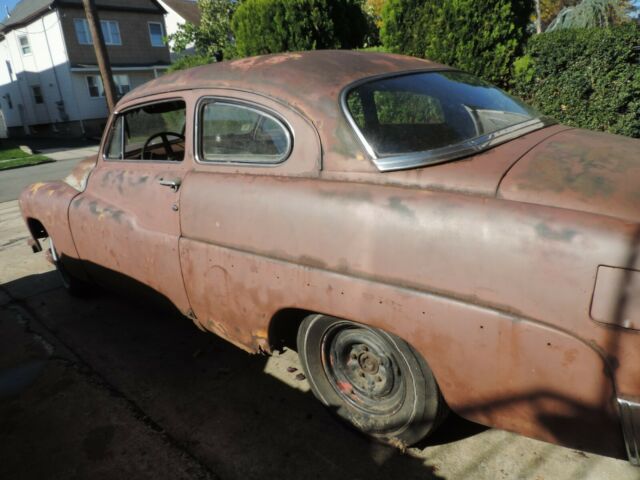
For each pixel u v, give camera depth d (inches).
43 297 184.5
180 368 130.3
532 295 65.1
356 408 98.0
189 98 111.2
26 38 1122.0
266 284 93.5
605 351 60.9
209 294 106.6
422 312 74.3
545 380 66.2
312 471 92.7
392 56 113.4
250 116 98.7
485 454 92.8
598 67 236.1
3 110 1321.4
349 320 85.0
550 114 257.1
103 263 138.3
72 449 103.8
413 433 90.4
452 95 99.8
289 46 320.8
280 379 122.3
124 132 135.9
